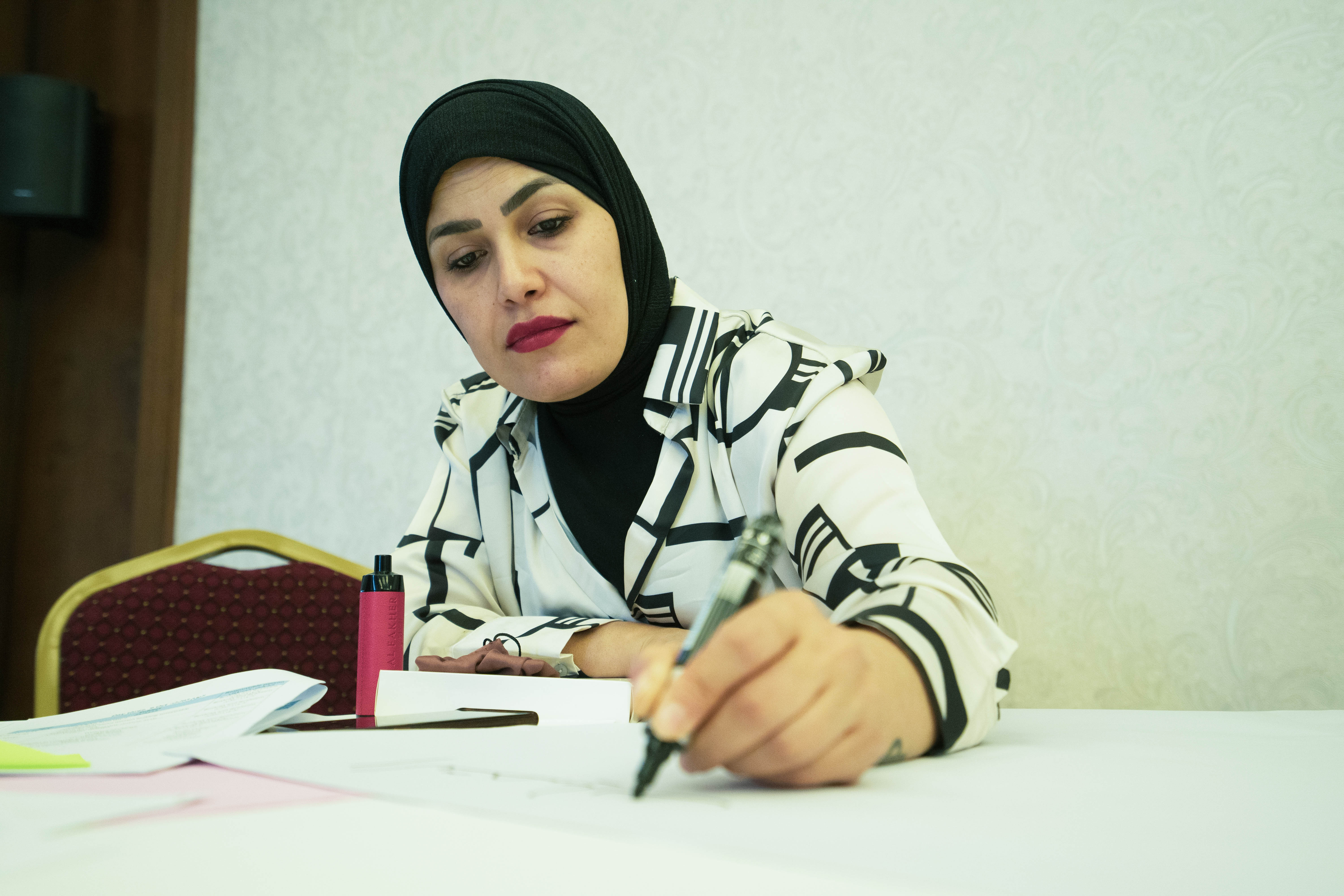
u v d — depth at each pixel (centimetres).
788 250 160
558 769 39
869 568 68
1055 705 134
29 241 237
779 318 159
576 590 97
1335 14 127
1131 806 34
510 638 85
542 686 64
